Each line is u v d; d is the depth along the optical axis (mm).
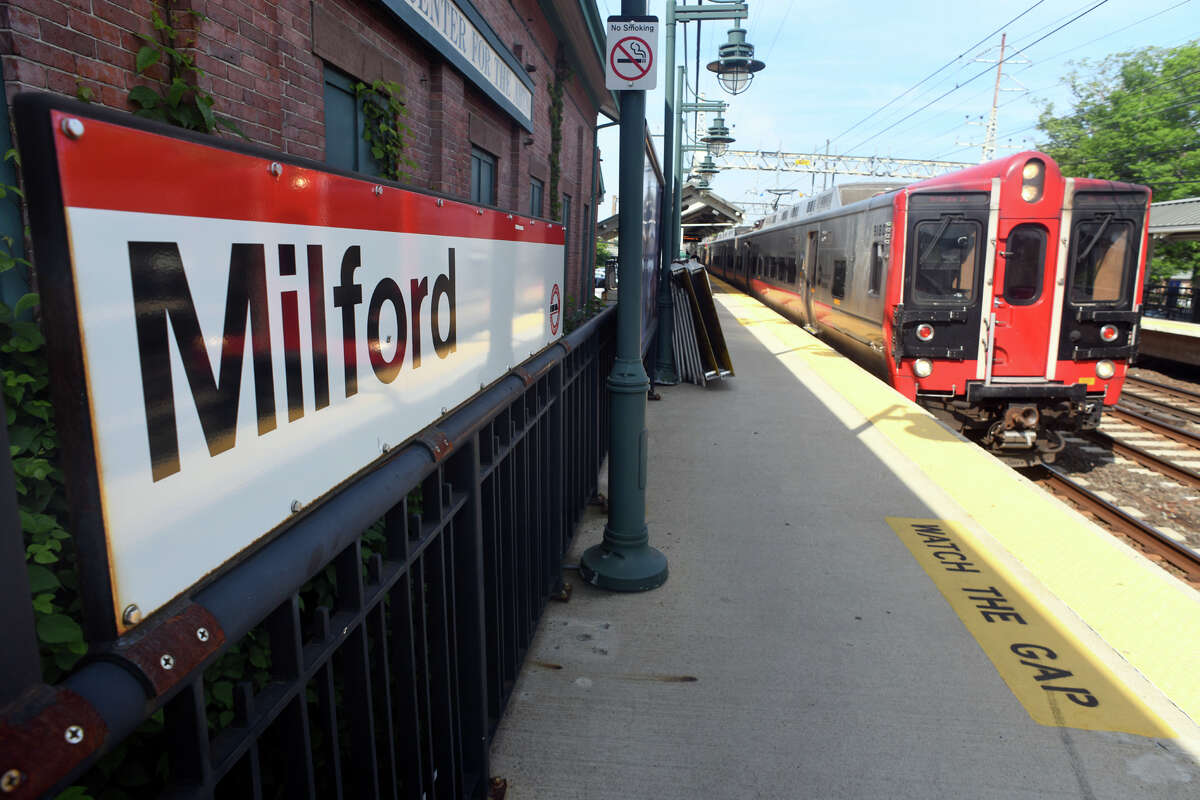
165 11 2807
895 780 2701
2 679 770
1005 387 8562
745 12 9227
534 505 3559
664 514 5262
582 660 3449
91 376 847
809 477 6102
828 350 12797
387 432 1779
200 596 1077
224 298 1114
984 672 3371
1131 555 4637
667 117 9602
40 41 2250
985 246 8484
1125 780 2711
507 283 2895
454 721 2416
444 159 5785
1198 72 27250
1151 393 15320
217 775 1108
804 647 3570
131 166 906
